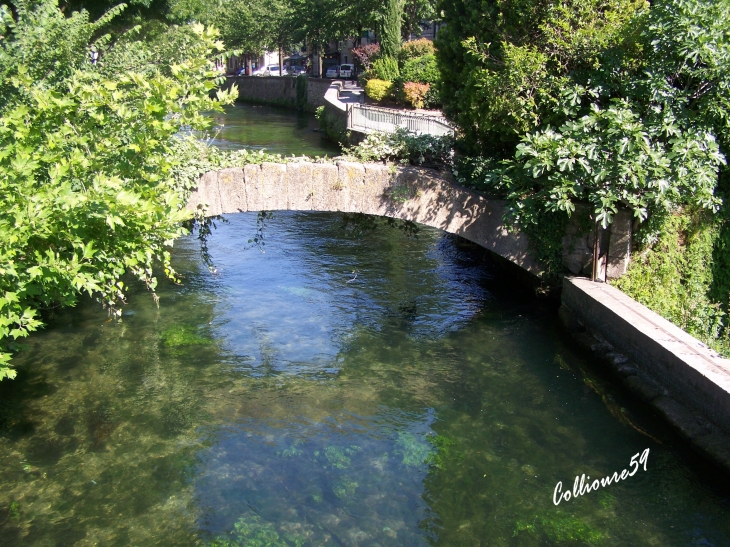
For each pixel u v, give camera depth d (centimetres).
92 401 738
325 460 643
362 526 553
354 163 993
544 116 898
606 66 845
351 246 1332
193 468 625
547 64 887
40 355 841
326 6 4178
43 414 709
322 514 566
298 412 727
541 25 877
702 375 645
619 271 922
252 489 598
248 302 1030
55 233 495
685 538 538
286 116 3781
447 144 1083
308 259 1248
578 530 547
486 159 997
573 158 792
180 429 689
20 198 476
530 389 772
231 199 968
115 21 1337
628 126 779
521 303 1027
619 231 904
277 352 867
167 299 1034
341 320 970
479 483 609
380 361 848
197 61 600
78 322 942
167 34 1288
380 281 1135
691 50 795
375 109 2075
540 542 536
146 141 584
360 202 995
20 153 489
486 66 967
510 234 975
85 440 665
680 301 935
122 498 581
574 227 948
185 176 922
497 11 957
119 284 611
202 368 820
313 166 977
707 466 616
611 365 793
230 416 717
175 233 658
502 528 553
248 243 1341
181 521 552
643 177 773
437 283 1129
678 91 816
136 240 572
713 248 945
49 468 618
